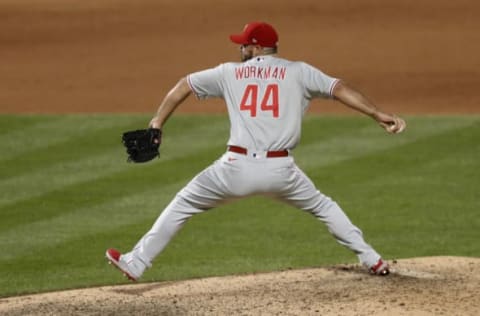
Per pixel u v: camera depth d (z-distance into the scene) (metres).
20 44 84.81
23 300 28.97
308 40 81.50
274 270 32.94
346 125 57.28
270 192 28.61
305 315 26.19
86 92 69.12
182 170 49.25
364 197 44.34
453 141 53.59
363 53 77.38
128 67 76.12
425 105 63.34
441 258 33.12
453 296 27.80
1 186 47.09
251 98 28.00
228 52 79.00
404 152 51.66
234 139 28.22
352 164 49.62
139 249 29.30
